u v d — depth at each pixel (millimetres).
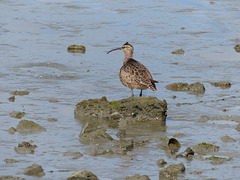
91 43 24797
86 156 11727
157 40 25797
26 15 29562
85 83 18594
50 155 11719
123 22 29047
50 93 17125
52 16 29688
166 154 11961
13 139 12711
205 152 12109
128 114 14859
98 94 17281
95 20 29234
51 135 13148
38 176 10484
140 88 17062
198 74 20359
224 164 11336
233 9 33500
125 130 13805
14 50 22844
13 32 25984
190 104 16469
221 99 17109
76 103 16156
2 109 15172
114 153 11977
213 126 14188
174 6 33844
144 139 12992
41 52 22781
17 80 18531
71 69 20438
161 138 13047
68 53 22938
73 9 31734
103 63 21641
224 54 23672
